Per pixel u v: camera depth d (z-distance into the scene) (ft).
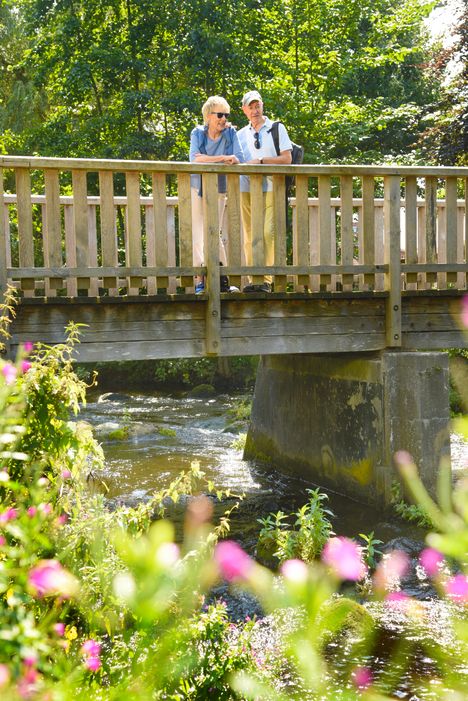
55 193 22.24
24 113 93.97
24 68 103.50
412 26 91.91
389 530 23.40
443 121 70.85
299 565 2.87
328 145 84.02
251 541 22.88
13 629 4.32
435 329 26.89
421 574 19.10
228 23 81.10
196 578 3.94
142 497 28.48
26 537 5.14
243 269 24.43
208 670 8.35
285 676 9.75
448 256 26.73
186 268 23.71
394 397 25.54
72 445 8.77
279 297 24.67
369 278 26.25
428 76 76.59
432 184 26.61
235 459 37.09
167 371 86.02
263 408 35.65
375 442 26.22
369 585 18.44
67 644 5.72
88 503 8.96
